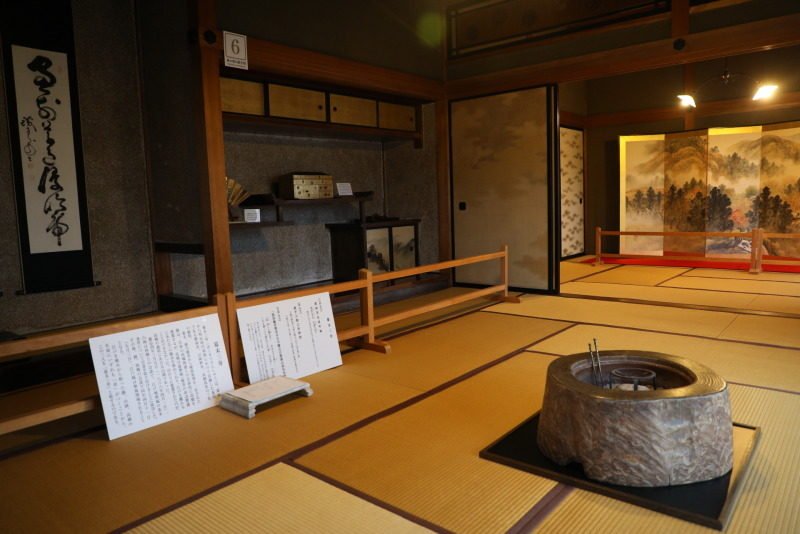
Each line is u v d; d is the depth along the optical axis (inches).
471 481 78.7
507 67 227.8
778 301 200.7
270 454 89.3
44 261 167.2
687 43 185.9
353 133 228.4
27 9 160.2
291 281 234.2
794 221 293.7
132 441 96.4
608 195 361.4
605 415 74.7
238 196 193.6
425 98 239.8
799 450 84.8
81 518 72.5
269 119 192.1
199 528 69.2
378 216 252.8
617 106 350.3
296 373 126.5
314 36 188.7
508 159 231.6
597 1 203.0
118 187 182.7
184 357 109.4
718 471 75.8
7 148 160.1
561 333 160.9
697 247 323.3
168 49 166.4
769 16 172.1
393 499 74.5
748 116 309.4
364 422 100.7
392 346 152.6
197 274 201.2
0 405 117.3
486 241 241.6
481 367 131.0
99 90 177.0
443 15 243.4
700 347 142.0
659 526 66.8
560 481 77.9
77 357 140.7
